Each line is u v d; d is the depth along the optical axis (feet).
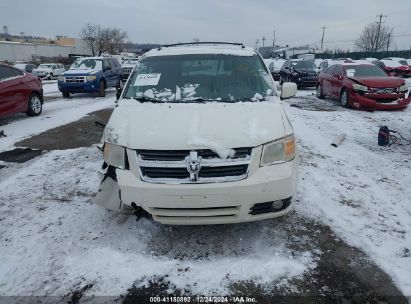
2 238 11.89
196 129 10.80
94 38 237.45
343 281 9.76
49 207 14.15
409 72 89.81
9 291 9.44
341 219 13.02
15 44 198.70
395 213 13.52
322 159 20.22
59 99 50.16
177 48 16.52
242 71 14.57
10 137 25.93
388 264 10.37
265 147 10.68
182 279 9.78
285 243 11.49
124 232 12.13
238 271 10.04
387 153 21.65
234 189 10.17
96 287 9.53
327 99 48.70
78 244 11.46
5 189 15.94
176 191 10.16
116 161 11.09
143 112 12.21
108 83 54.65
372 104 37.01
